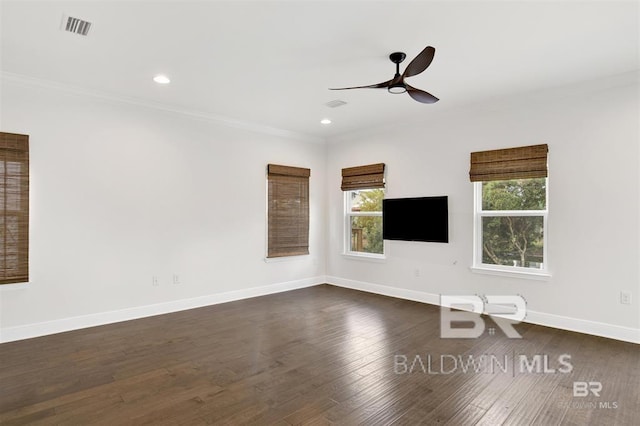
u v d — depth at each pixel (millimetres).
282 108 4668
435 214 4941
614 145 3604
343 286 6219
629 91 3518
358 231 6094
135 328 3965
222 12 2457
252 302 5133
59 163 3826
